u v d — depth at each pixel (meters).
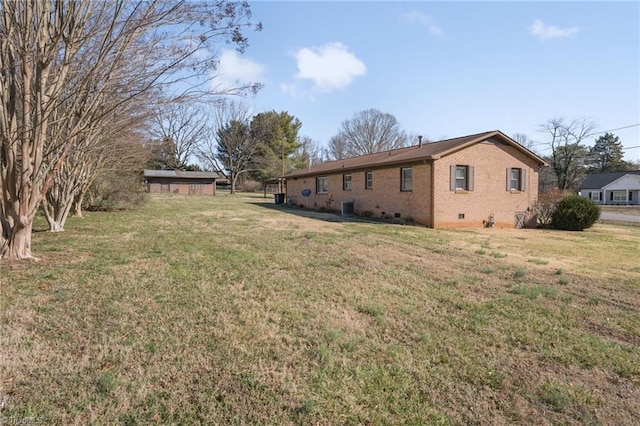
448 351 3.15
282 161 44.50
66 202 10.24
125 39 5.33
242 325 3.54
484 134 14.31
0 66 5.28
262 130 46.47
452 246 8.91
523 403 2.43
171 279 5.08
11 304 3.93
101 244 7.79
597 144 54.78
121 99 6.07
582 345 3.34
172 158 43.69
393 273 5.81
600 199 48.31
